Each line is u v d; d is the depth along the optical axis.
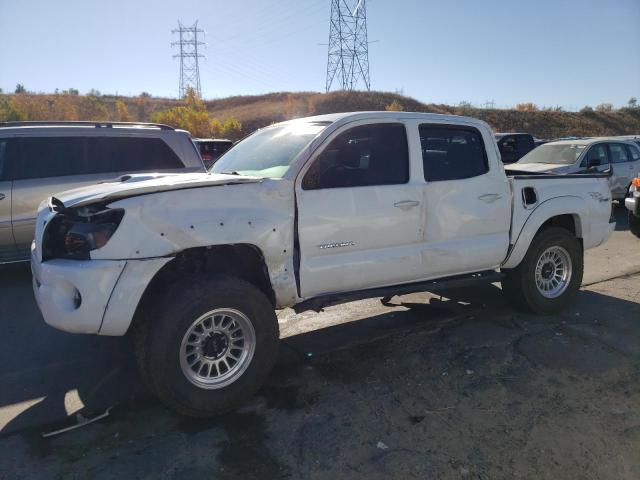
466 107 66.12
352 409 3.51
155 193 3.27
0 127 6.70
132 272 3.18
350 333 4.89
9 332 5.05
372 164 4.15
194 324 3.29
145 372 3.31
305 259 3.78
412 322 5.14
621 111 72.81
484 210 4.64
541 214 5.03
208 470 2.88
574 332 4.81
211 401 3.36
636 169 12.36
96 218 3.25
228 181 3.47
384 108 59.44
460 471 2.85
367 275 4.05
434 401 3.60
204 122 41.78
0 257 6.65
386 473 2.84
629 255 7.97
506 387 3.79
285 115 57.25
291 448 3.08
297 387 3.84
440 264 4.45
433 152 4.47
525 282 5.11
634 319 5.12
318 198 3.78
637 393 3.69
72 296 3.26
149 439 3.20
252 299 3.49
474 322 5.10
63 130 6.91
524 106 70.62
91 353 4.53
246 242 3.47
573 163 11.37
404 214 4.16
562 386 3.80
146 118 58.94
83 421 3.41
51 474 2.86
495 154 4.80
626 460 2.94
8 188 6.54
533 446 3.07
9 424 3.39
